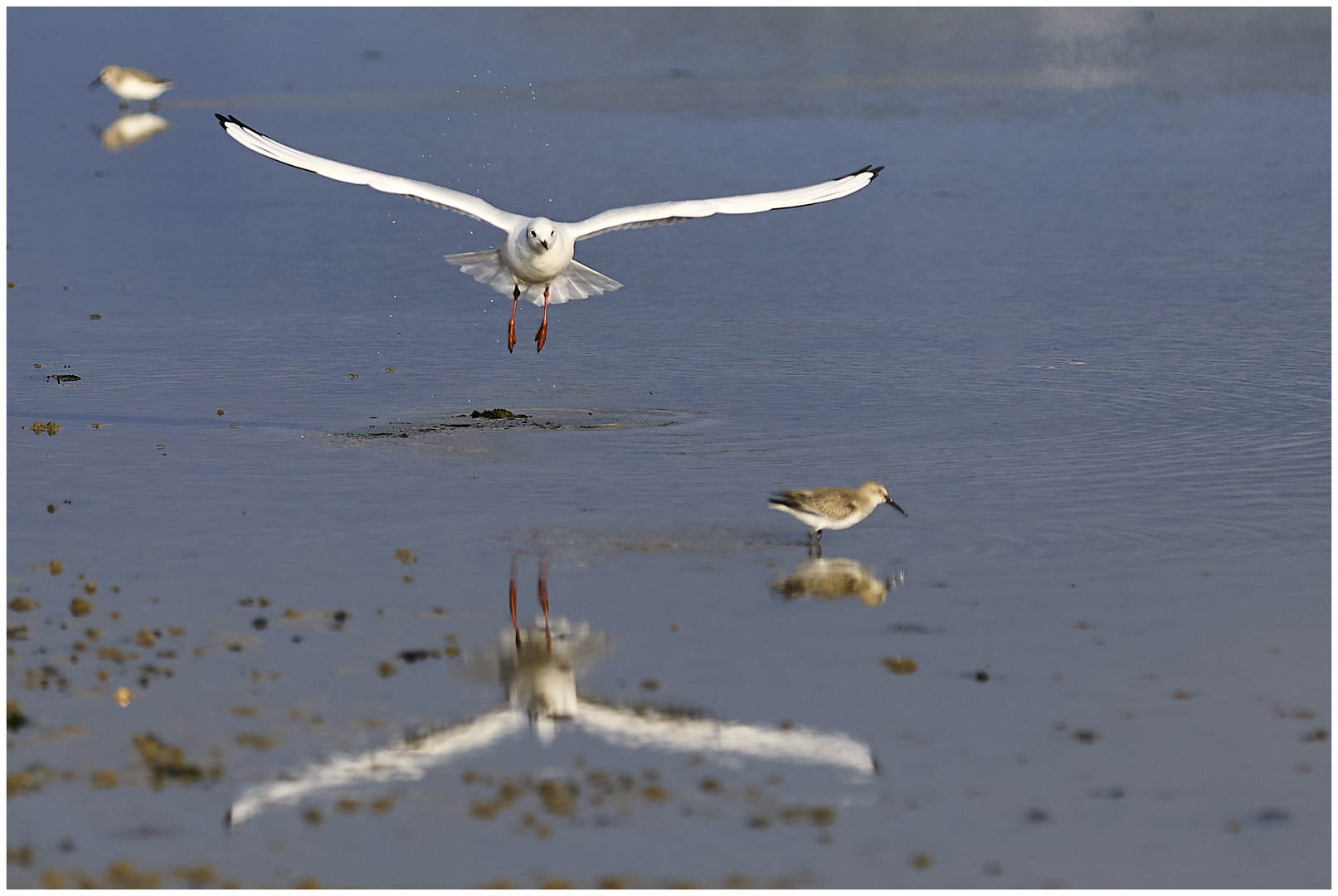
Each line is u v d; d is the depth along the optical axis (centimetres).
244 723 1158
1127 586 1433
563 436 1975
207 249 3322
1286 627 1334
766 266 3159
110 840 997
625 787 1069
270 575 1462
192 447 1916
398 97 5428
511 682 1233
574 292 1611
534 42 6656
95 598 1397
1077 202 3734
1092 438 1947
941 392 2195
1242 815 1033
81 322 2688
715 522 1627
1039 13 6906
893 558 1513
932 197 3822
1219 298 2802
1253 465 1819
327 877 958
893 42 6412
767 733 1148
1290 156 4272
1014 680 1233
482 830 1012
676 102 5228
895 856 984
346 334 2614
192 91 5666
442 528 1603
